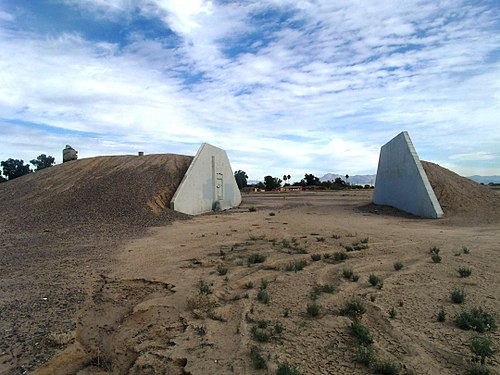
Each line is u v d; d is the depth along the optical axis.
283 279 7.38
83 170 25.69
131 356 4.50
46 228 14.48
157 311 5.81
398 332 4.79
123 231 14.20
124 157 28.67
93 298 6.43
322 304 5.91
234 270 8.14
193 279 7.47
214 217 19.88
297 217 19.70
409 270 7.86
